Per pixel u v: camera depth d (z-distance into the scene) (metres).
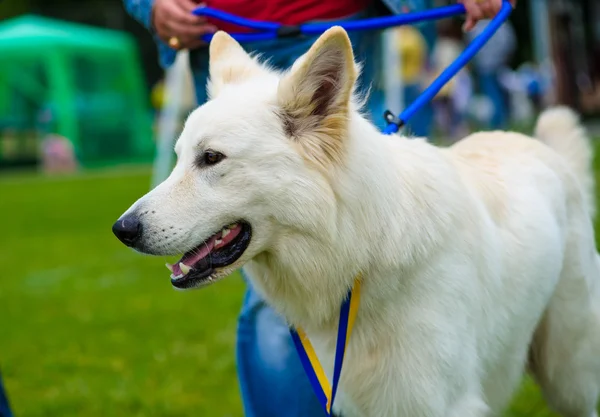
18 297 6.85
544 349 3.58
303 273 2.88
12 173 20.14
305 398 3.57
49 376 5.00
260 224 2.86
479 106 17.34
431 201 2.88
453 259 2.87
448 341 2.83
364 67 3.73
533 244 3.19
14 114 22.28
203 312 6.10
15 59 20.25
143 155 21.92
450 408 2.90
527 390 4.49
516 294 3.17
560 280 3.47
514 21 22.91
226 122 2.84
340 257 2.81
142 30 26.94
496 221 3.16
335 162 2.78
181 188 2.89
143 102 23.22
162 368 4.97
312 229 2.80
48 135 20.45
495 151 3.44
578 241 3.50
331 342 3.00
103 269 7.79
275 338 3.59
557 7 14.08
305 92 2.80
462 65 3.42
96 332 5.78
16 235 9.91
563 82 14.11
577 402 3.60
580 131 3.85
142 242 2.85
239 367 3.65
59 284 7.24
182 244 2.85
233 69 3.17
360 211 2.79
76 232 9.88
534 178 3.35
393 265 2.78
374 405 2.95
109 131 21.56
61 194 13.94
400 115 3.34
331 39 2.68
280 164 2.81
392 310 2.83
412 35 13.76
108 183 15.10
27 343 5.60
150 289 6.89
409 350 2.82
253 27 3.49
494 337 3.14
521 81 18.41
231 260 2.89
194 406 4.39
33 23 20.56
